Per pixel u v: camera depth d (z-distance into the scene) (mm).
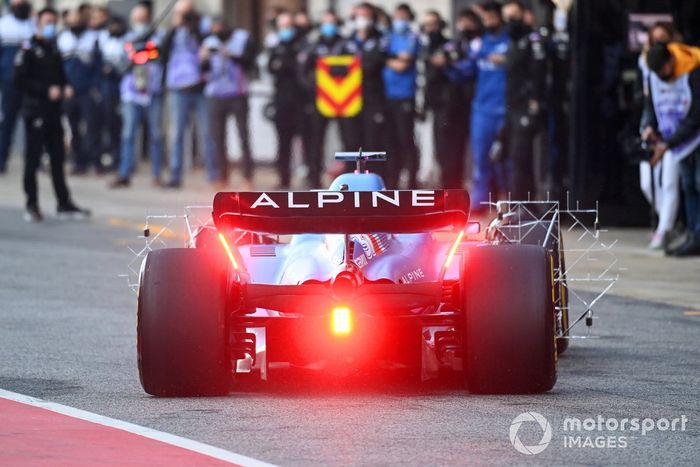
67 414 28438
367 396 30234
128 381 32125
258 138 100125
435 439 26266
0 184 87188
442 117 72562
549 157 66938
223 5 102500
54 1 116938
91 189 84562
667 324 41406
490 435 26594
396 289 29281
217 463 24406
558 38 68062
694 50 55031
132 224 67312
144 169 101750
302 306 29203
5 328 40031
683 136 54812
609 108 65375
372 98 74500
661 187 56531
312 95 78000
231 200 29281
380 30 75875
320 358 30125
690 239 55906
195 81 83125
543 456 25141
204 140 85125
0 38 90750
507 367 29438
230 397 30078
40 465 24328
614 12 65125
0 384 31797
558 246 34750
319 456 24969
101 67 93125
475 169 69500
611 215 65562
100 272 52188
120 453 25141
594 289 47969
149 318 29375
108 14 94375
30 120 68562
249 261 32562
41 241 61312
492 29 68062
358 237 31281
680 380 32625
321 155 79125
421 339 30047
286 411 28688
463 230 30438
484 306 29344
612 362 35219
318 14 98250
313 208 29297
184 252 29828
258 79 85688
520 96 65312
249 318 30031
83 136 94188
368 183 32625
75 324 40844
